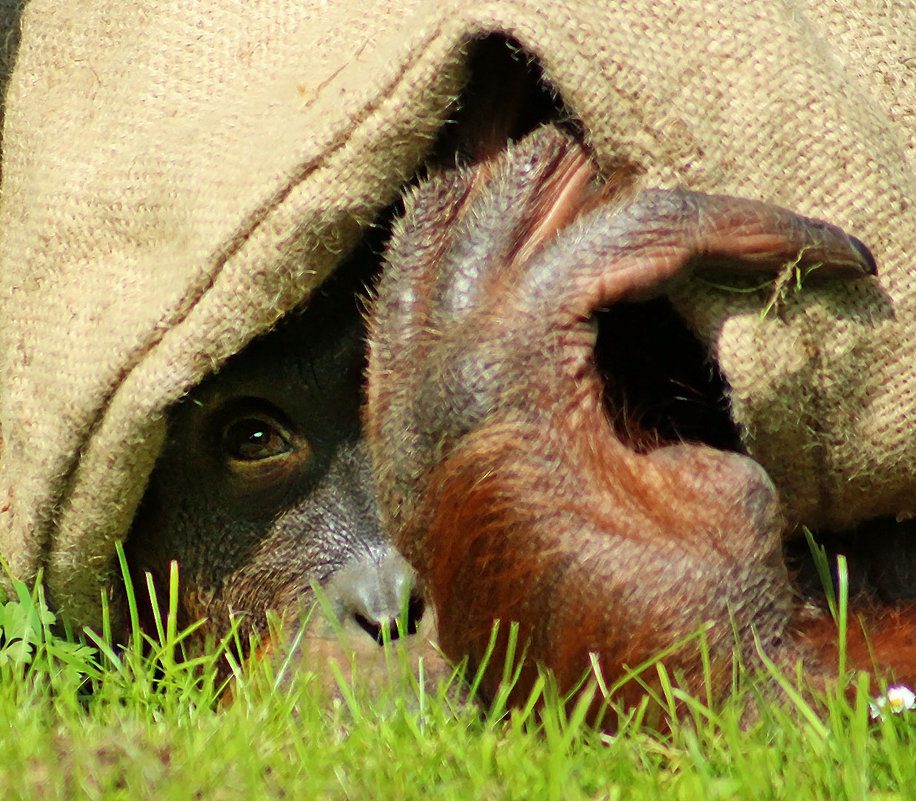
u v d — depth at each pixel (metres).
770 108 7.61
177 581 8.38
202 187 7.98
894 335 7.72
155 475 8.59
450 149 7.86
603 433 7.12
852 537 8.75
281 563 8.53
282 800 5.35
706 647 6.64
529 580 6.87
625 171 7.59
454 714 6.53
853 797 5.20
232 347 7.80
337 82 7.83
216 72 8.46
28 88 9.19
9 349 8.62
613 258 7.20
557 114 7.92
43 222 8.60
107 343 7.98
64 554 8.33
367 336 8.12
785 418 7.68
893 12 8.75
